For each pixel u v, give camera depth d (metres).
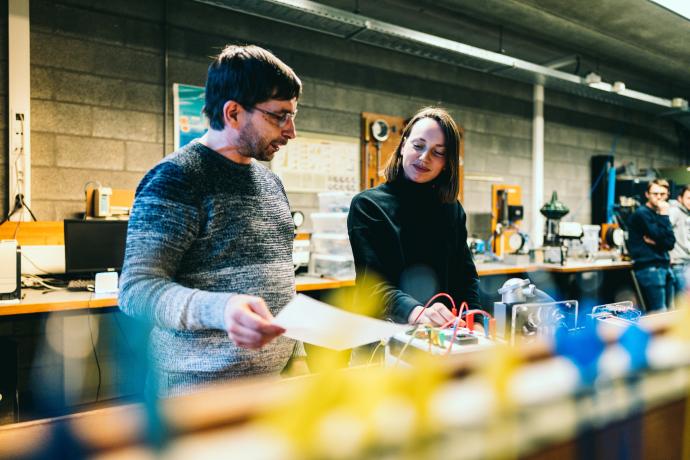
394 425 0.42
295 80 1.02
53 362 2.97
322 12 3.41
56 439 0.41
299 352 1.22
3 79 2.92
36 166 3.02
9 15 2.88
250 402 0.43
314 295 3.23
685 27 4.53
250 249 1.04
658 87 6.61
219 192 1.00
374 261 1.29
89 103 3.17
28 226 2.88
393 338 1.03
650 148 7.00
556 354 0.55
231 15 3.69
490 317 1.10
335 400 0.41
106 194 2.96
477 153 5.13
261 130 1.00
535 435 0.50
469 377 0.49
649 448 0.62
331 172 4.18
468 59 4.36
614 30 4.63
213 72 1.00
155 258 0.90
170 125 3.46
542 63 5.51
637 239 4.17
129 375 3.10
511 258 4.21
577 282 4.36
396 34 3.76
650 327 0.65
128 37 3.30
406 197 1.40
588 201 6.21
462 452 0.45
